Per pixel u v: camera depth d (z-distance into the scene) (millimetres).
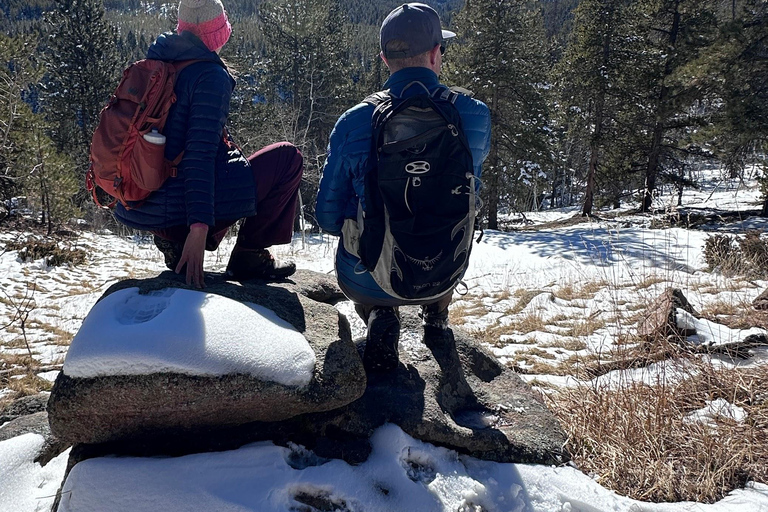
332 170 2238
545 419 2600
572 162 41719
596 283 9117
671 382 3443
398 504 1896
